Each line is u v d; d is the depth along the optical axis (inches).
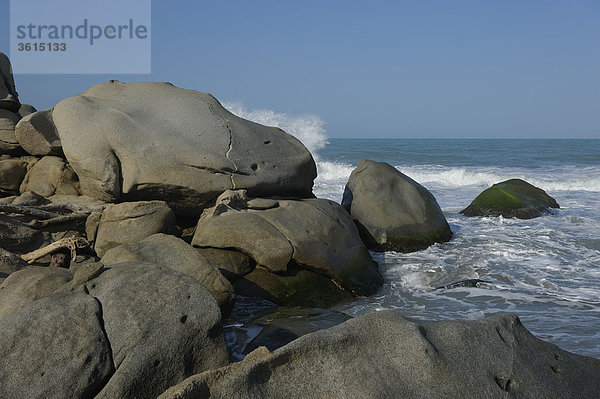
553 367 146.7
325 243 296.2
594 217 494.6
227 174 309.7
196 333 159.2
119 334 153.1
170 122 314.7
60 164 319.0
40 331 149.8
